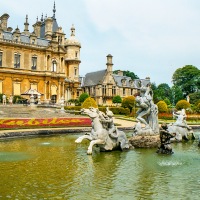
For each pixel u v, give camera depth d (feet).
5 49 227.81
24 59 237.86
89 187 34.30
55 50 255.09
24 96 234.58
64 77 257.96
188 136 79.05
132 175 39.83
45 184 35.35
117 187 34.40
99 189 33.60
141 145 62.80
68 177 38.58
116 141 59.16
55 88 254.88
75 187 34.22
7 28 273.13
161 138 56.44
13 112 147.33
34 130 90.58
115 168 43.96
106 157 52.49
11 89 230.68
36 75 243.19
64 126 111.24
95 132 57.00
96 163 47.42
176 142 74.18
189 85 363.35
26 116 141.79
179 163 47.57
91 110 57.72
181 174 40.50
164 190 33.47
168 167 44.78
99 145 57.52
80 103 239.09
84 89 331.77
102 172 41.39
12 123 101.40
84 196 31.24
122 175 39.75
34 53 243.40
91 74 340.39
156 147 63.31
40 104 206.69
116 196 31.37
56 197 30.78
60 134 94.79
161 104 189.47
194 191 33.19
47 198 30.48
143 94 67.72
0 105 174.81
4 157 52.49
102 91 313.94
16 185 34.96
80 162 48.16
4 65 226.99
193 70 365.40
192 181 37.09
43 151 59.16
